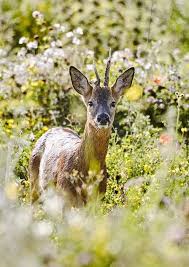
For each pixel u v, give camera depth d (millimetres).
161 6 24297
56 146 12445
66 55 18422
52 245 7781
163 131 16641
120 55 18594
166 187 10961
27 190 13047
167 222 8398
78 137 12898
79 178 11008
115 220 8484
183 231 7758
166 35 23172
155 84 17734
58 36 20469
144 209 9398
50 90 17547
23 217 7441
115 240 7258
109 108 11844
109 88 12133
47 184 12156
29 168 13094
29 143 13914
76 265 6996
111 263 7145
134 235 7492
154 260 6883
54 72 17828
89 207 9281
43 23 21156
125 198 11680
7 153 12320
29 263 6660
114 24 23281
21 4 23906
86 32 22641
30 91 17453
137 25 23328
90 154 11422
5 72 17766
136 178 12836
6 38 22484
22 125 15203
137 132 15250
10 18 23125
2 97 17375
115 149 14289
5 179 11211
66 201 11320
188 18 24266
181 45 23250
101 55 21859
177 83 17781
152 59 19391
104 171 11625
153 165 13320
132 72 12633
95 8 23625
